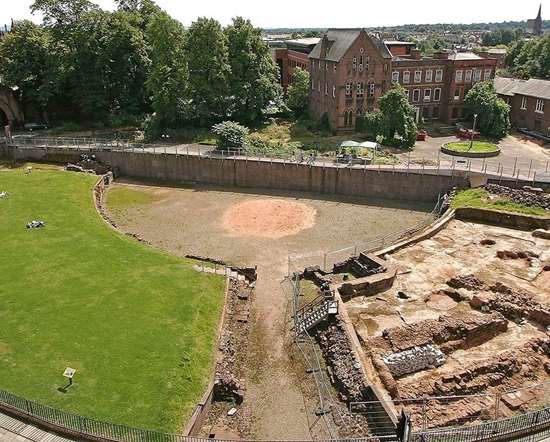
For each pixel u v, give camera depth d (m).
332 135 90.75
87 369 32.53
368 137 89.19
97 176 71.88
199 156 74.19
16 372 32.03
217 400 32.78
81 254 48.06
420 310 40.84
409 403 30.36
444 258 49.31
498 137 92.06
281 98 103.44
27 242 50.22
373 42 88.88
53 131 88.38
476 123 93.50
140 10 104.81
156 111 84.94
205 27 85.06
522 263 48.16
